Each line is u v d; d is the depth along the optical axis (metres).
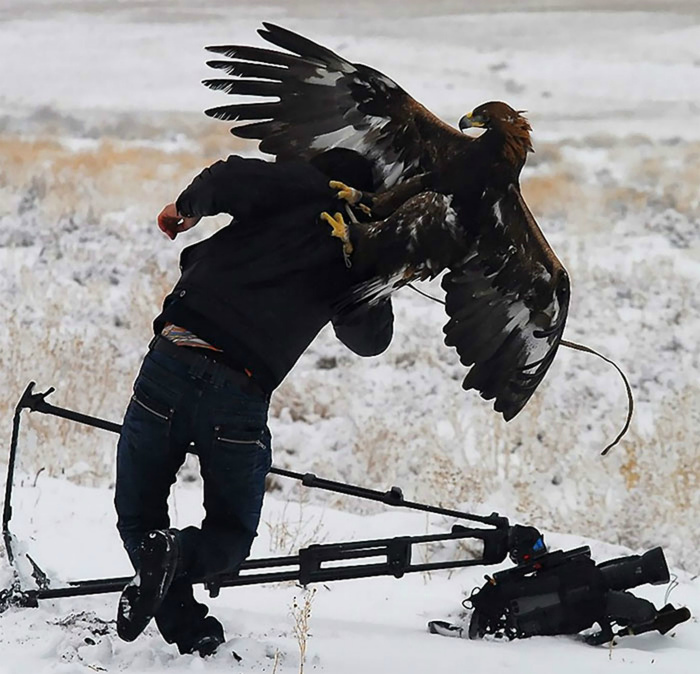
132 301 35.12
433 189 13.21
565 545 20.45
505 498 24.27
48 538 18.48
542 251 13.59
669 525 22.88
